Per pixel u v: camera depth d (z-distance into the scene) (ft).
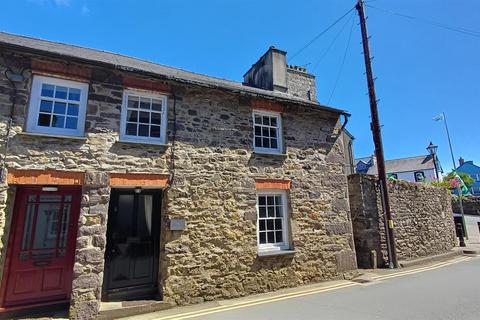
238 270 24.16
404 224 38.96
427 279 27.94
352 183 36.50
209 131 25.63
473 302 20.06
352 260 30.17
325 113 32.48
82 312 18.40
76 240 20.04
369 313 18.22
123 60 28.78
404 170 138.31
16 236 19.92
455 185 71.05
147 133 23.85
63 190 21.71
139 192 23.25
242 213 25.40
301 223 28.12
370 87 38.58
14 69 20.18
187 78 25.80
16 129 19.45
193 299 21.93
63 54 20.54
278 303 21.40
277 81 37.42
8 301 18.98
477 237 65.46
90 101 21.81
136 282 21.91
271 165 27.89
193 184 23.86
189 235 22.80
